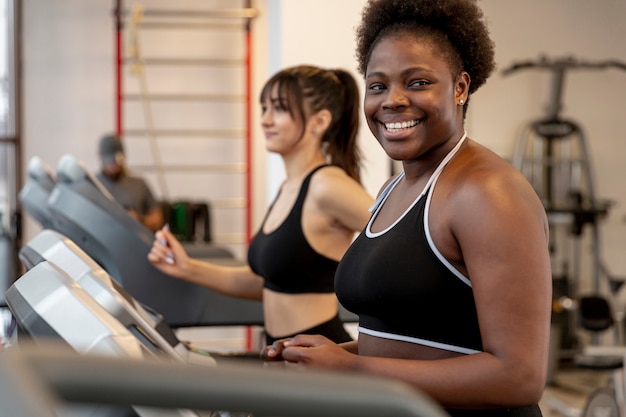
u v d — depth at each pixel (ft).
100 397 1.62
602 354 15.31
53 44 25.07
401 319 5.00
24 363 1.56
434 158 5.16
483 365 4.50
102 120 25.39
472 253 4.63
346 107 8.74
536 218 4.66
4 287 10.99
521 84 24.90
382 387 1.78
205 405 1.69
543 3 24.94
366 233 5.43
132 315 4.52
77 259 4.87
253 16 24.73
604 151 25.26
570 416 17.01
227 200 26.04
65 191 10.31
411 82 5.11
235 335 23.32
